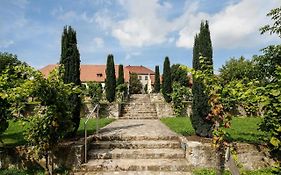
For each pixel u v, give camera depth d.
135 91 60.56
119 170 8.00
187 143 8.54
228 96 6.24
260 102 5.86
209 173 7.46
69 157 8.05
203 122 9.42
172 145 9.71
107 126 14.05
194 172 7.63
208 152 8.05
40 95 7.06
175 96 21.06
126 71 66.19
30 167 7.93
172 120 16.62
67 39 10.27
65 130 7.46
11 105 7.40
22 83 7.28
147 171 7.93
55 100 7.20
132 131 11.89
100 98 23.80
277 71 5.88
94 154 8.85
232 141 8.53
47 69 58.62
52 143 7.24
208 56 9.09
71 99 9.66
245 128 11.98
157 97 29.39
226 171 6.58
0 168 7.84
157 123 15.98
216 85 6.04
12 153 7.94
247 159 8.09
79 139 9.37
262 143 8.39
